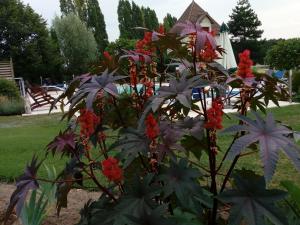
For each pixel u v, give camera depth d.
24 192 1.60
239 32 52.72
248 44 51.91
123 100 1.93
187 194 1.58
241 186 1.52
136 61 1.79
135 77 1.89
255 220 1.43
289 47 17.36
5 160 5.55
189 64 1.87
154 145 1.64
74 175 1.86
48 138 7.51
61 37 41.81
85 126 1.62
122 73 1.97
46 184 2.41
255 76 1.72
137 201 1.57
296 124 7.60
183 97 1.50
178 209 1.83
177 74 1.90
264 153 1.32
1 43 41.03
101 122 1.86
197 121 1.78
